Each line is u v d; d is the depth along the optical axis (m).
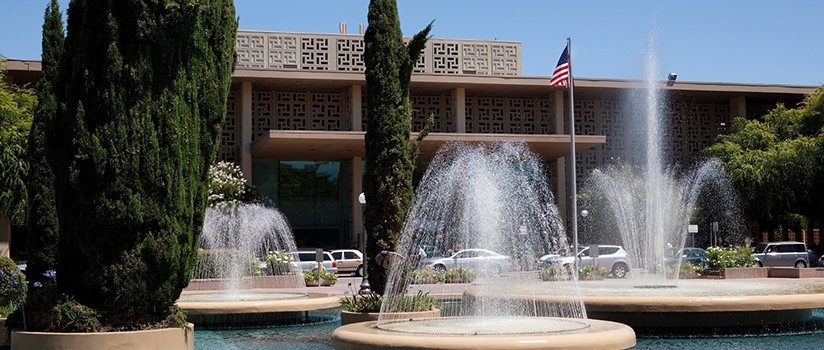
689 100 51.88
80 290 11.12
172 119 11.05
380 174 15.88
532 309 15.25
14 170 32.31
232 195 39.41
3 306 14.63
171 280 11.20
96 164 10.73
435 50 48.91
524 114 49.88
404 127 16.05
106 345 10.66
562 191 47.81
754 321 15.30
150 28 10.95
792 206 45.88
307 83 45.22
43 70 14.23
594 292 16.38
